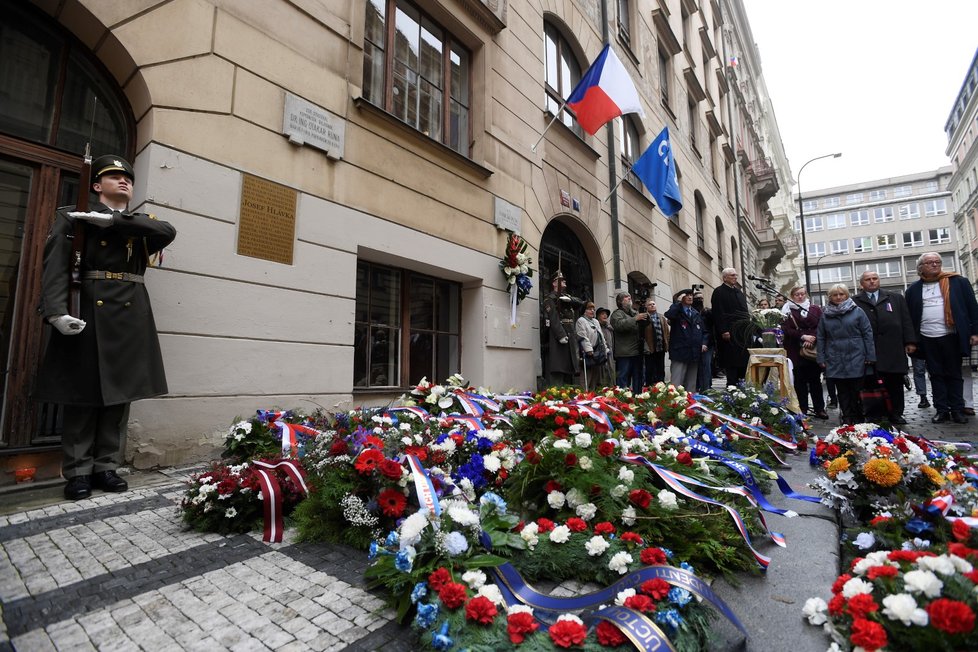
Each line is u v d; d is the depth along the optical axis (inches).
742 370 263.4
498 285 261.9
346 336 181.5
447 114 252.4
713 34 879.7
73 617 62.9
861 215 2711.6
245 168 156.4
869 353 199.9
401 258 209.3
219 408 144.6
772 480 124.1
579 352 275.7
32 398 108.5
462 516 70.6
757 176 1077.8
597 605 61.4
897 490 92.0
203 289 143.4
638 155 465.4
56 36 138.4
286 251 165.0
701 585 59.0
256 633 59.3
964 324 209.6
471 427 129.2
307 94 176.6
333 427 133.3
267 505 92.5
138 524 96.5
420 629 58.5
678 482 93.5
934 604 47.9
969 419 223.0
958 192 1747.0
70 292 107.8
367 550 84.8
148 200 134.2
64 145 137.9
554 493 87.6
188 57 146.3
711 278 653.3
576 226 351.9
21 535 90.5
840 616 56.4
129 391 113.1
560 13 351.3
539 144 310.2
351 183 189.3
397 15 228.5
